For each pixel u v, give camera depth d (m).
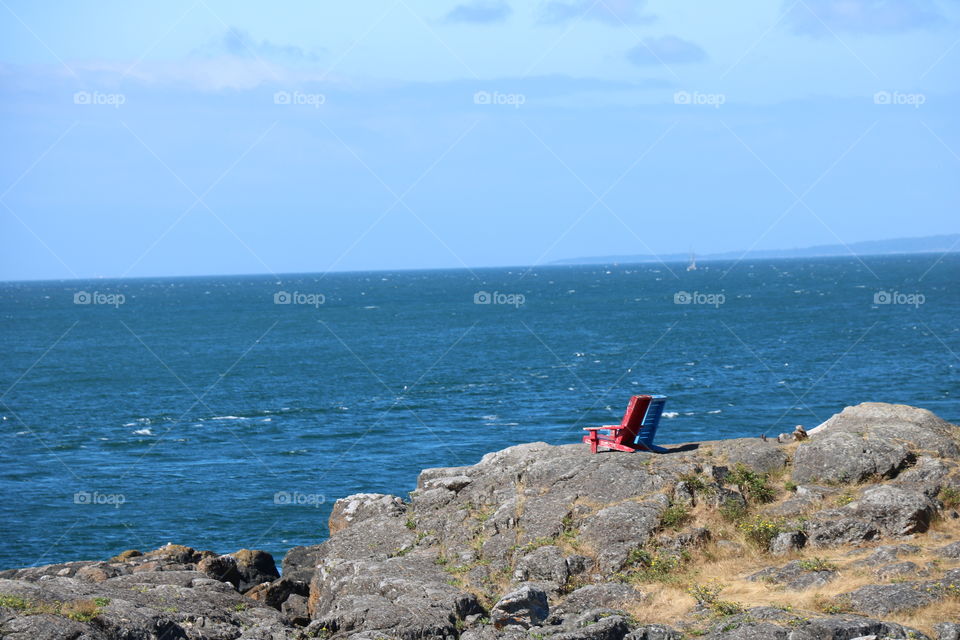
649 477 37.31
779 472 38.31
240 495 84.19
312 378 161.38
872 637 25.56
